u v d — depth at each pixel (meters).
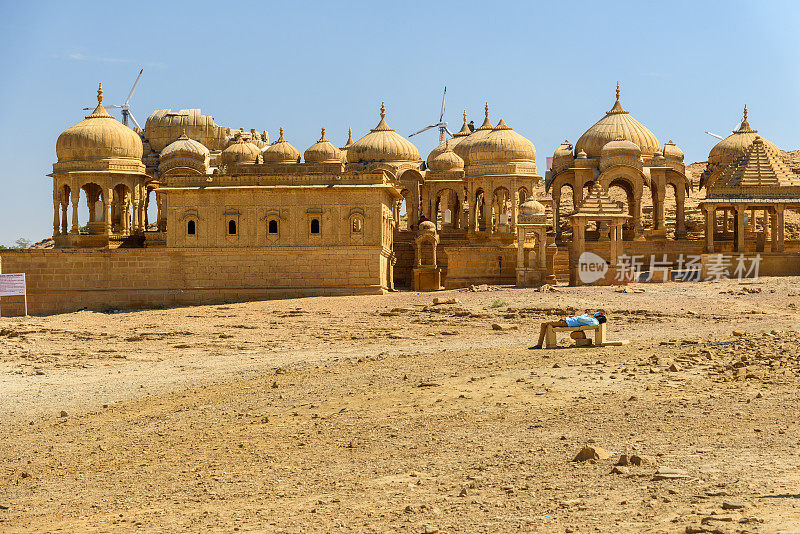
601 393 23.77
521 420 21.34
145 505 16.73
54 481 19.89
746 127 77.94
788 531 11.00
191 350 44.16
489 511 13.91
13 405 31.88
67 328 50.19
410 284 73.81
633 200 71.56
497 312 48.19
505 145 73.69
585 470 16.09
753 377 24.42
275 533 13.61
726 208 64.19
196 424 25.12
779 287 52.84
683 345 32.34
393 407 24.41
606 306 48.25
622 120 73.50
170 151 73.88
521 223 60.25
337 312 52.06
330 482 17.12
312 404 26.09
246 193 61.62
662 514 12.77
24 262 62.41
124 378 37.03
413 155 79.94
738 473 15.01
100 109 70.38
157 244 69.25
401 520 13.78
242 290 61.53
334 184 61.22
